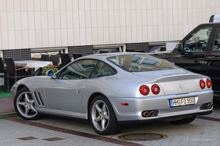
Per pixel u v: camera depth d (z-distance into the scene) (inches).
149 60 262.2
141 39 569.0
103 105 240.5
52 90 280.8
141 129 258.7
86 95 251.8
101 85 241.3
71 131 261.9
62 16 519.5
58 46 519.2
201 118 294.8
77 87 259.1
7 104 374.0
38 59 524.1
